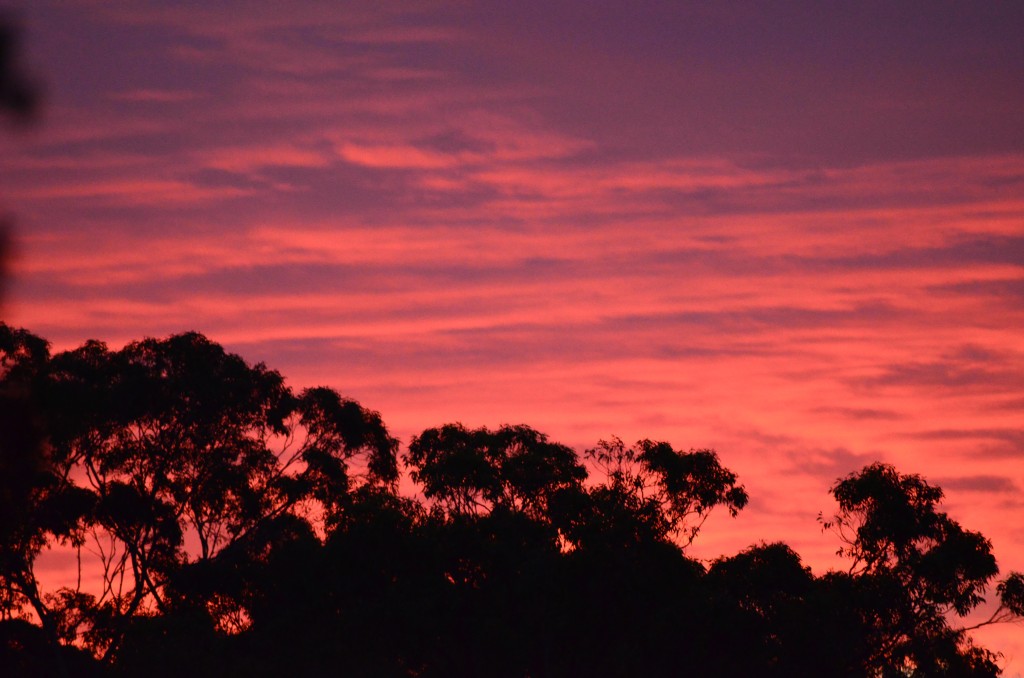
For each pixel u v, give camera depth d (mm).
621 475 91125
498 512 86312
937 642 86500
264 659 83750
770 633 84250
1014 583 86625
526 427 91000
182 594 91438
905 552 89062
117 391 91875
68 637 90875
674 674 83625
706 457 91250
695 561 86250
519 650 82812
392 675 84188
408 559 82812
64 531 89938
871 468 90812
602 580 82125
